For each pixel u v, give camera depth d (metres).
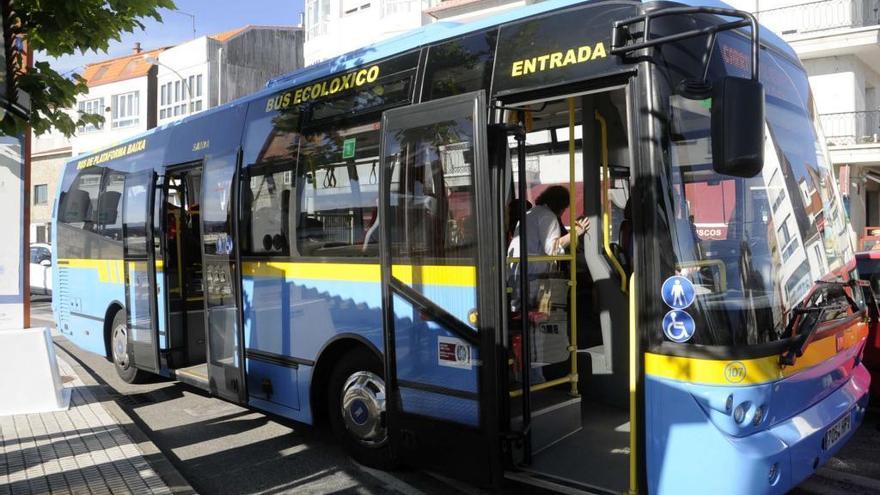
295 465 5.71
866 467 5.41
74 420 6.72
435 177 4.61
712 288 3.60
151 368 8.17
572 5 4.28
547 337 4.89
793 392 3.78
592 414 5.26
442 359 4.56
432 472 5.36
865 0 20.86
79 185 10.48
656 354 3.68
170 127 8.13
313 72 6.16
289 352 6.02
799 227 4.25
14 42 4.66
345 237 5.50
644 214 3.74
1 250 7.23
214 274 6.98
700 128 3.83
